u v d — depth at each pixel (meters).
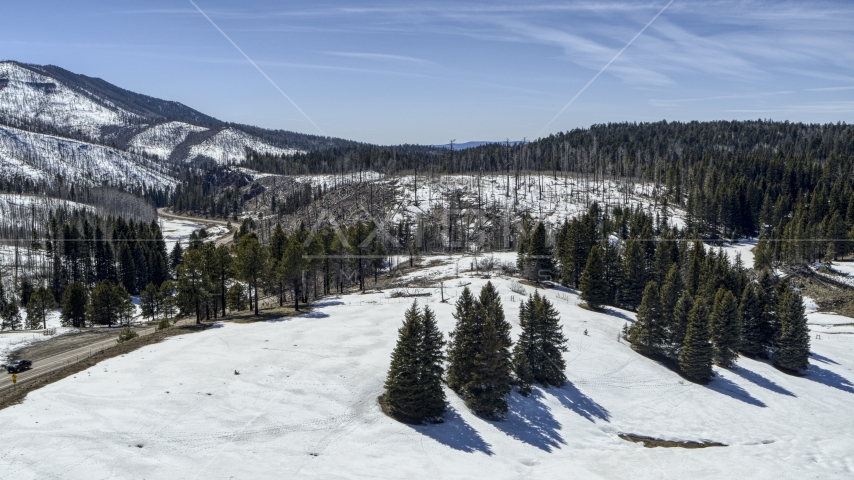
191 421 34.44
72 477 26.97
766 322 69.00
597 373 52.25
